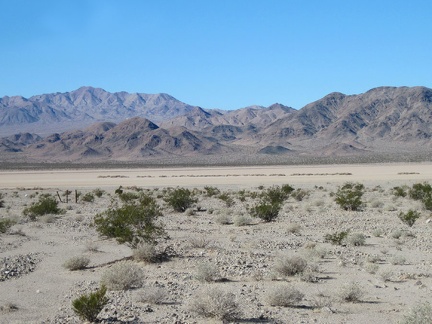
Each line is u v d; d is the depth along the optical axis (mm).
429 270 18688
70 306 14188
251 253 21891
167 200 46062
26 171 169625
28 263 20484
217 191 68062
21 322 12461
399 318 12734
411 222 31812
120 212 26625
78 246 24797
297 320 12617
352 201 41656
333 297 14781
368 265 18422
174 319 12602
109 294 15305
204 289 15727
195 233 29109
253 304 14008
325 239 25859
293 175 120812
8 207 48312
